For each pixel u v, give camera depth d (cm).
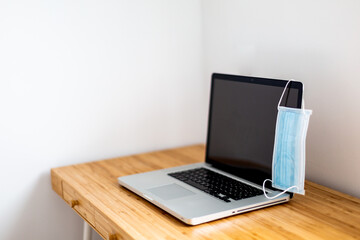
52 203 142
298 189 103
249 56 141
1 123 128
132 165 140
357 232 91
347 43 110
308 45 120
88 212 110
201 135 167
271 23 131
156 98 155
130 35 145
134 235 88
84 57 138
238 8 143
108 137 147
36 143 135
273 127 111
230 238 87
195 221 92
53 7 130
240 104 123
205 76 164
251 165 118
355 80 109
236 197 105
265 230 91
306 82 122
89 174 131
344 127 114
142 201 108
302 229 92
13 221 136
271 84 112
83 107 141
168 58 155
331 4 112
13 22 125
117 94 146
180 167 131
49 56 132
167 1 150
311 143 124
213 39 156
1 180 131
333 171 118
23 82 129
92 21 137
